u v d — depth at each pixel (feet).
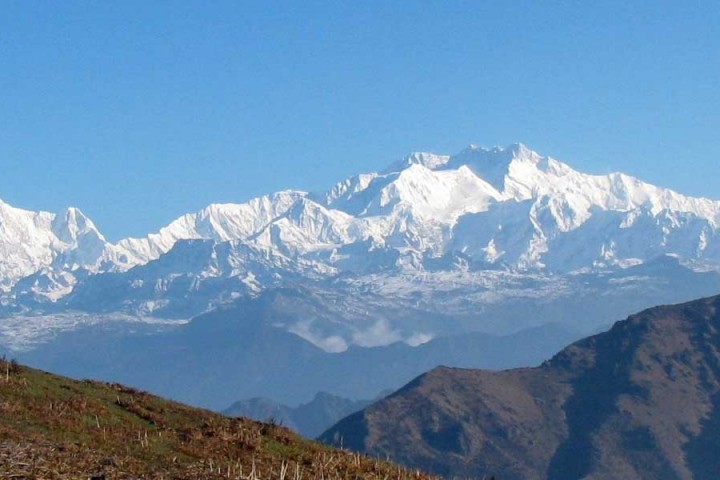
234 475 322.75
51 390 402.31
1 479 275.59
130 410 400.47
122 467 311.88
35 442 325.62
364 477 366.43
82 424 363.15
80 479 288.30
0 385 387.75
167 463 334.44
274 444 391.04
